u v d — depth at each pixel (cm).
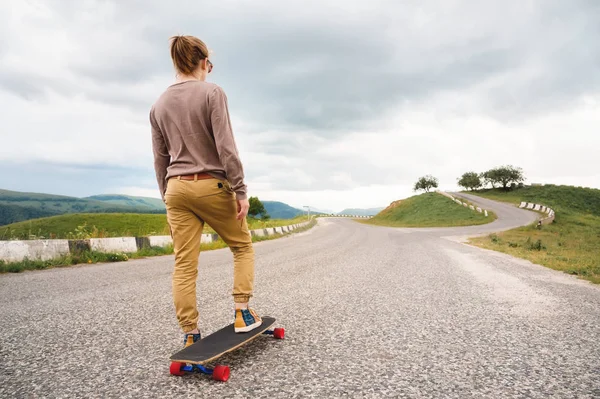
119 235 1141
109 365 225
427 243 1573
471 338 287
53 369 217
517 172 8500
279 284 545
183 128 221
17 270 675
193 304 228
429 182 10138
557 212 4928
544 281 612
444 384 199
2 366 221
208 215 227
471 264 836
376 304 411
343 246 1394
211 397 181
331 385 196
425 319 345
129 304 400
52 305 393
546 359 241
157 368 220
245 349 256
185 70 237
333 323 328
